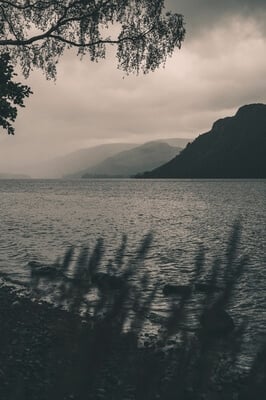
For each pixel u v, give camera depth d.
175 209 88.31
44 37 17.44
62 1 17.30
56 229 52.84
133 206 97.31
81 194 162.00
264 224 59.38
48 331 10.98
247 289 20.97
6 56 15.26
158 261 30.55
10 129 14.91
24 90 15.09
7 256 33.00
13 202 112.44
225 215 74.12
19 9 17.59
